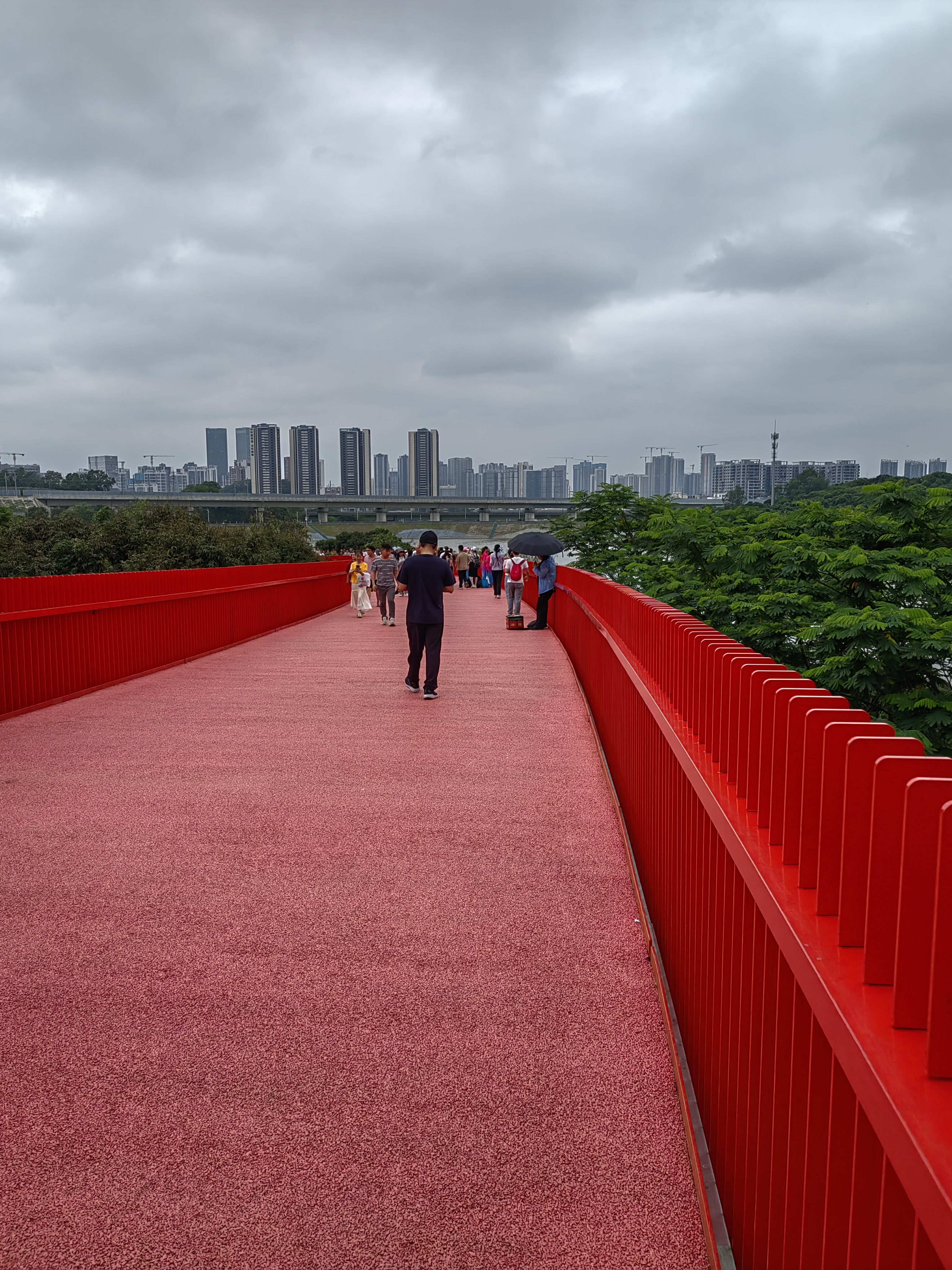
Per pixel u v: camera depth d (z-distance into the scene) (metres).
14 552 36.12
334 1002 3.48
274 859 5.04
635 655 5.74
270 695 10.37
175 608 13.04
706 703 3.17
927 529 10.82
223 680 11.53
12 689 8.96
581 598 12.09
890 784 1.34
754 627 10.16
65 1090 2.90
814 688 2.09
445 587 10.32
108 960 3.82
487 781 6.67
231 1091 2.90
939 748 7.86
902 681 8.48
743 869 2.07
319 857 5.08
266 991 3.56
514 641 16.78
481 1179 2.51
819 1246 1.59
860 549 9.80
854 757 1.49
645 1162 2.59
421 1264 2.21
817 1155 1.59
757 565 11.16
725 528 12.65
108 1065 3.04
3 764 7.08
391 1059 3.09
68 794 6.26
